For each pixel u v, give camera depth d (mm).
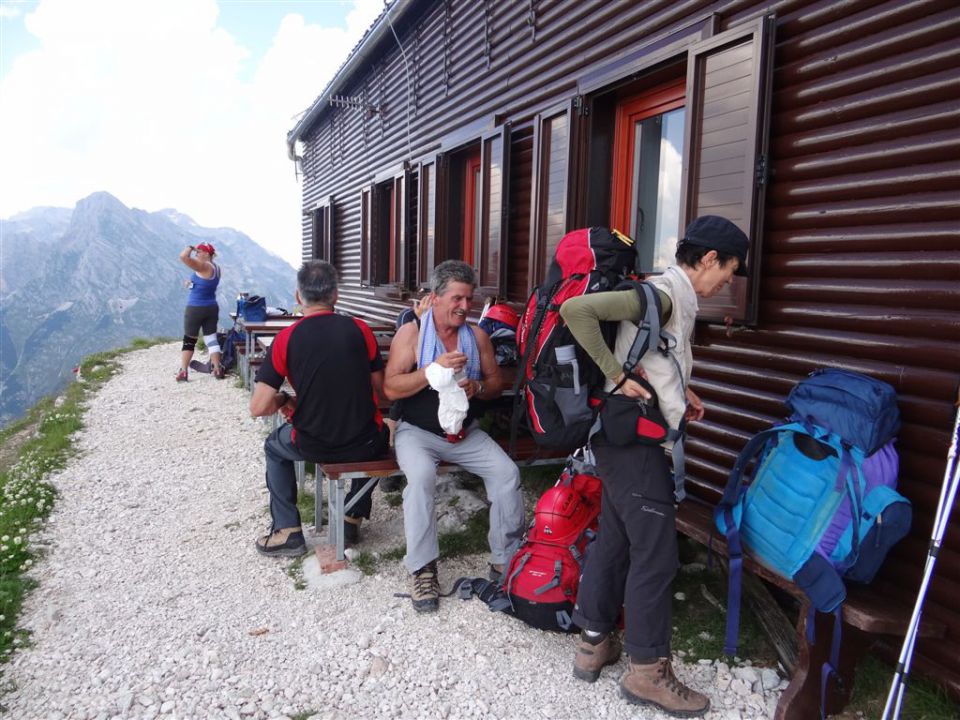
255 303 8781
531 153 5344
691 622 3064
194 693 2643
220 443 6336
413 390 3350
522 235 5512
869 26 2725
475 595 3359
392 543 4000
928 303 2500
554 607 2869
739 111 3223
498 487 3416
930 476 2469
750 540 2564
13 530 4254
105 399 8258
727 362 3488
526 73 5445
